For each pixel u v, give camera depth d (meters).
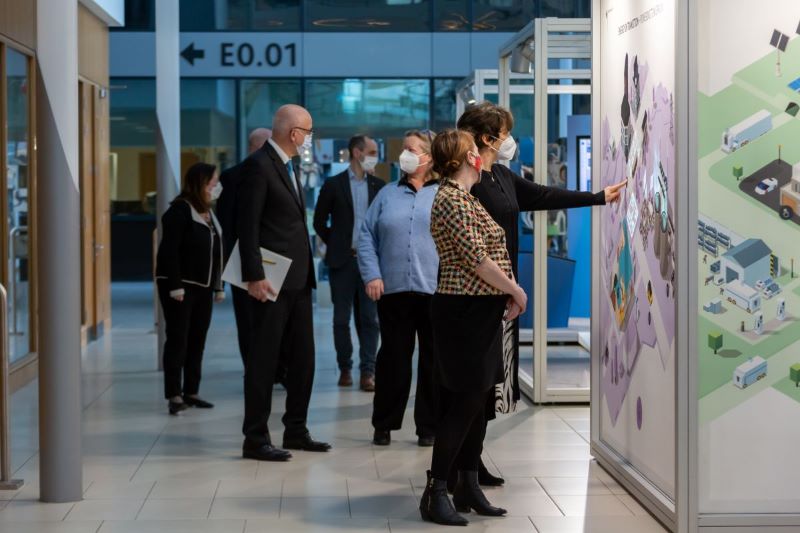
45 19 5.61
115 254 21.17
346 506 5.68
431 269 6.92
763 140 4.90
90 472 6.42
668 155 5.10
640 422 5.71
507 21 18.86
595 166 6.41
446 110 19.00
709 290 4.93
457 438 5.32
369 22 18.88
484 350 5.23
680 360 4.91
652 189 5.36
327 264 9.30
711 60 4.88
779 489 4.98
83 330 12.52
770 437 4.97
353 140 9.24
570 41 8.15
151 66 19.44
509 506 5.66
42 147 5.67
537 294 8.34
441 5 18.84
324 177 18.19
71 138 5.70
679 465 4.93
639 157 5.57
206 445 7.13
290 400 6.95
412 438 7.30
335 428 7.64
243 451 6.76
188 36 18.89
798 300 4.94
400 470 6.42
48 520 5.46
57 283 5.73
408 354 7.03
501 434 7.35
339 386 9.40
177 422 7.91
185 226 8.19
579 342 11.52
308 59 18.92
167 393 8.22
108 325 14.04
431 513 5.36
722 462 4.98
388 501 5.77
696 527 4.95
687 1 4.84
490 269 5.14
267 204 6.72
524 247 12.59
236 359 11.29
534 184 6.01
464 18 18.86
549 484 6.07
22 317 10.16
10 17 9.66
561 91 8.52
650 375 5.52
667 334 5.21
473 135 5.67
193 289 8.28
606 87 6.23
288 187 6.77
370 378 9.12
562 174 12.15
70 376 5.78
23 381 9.91
